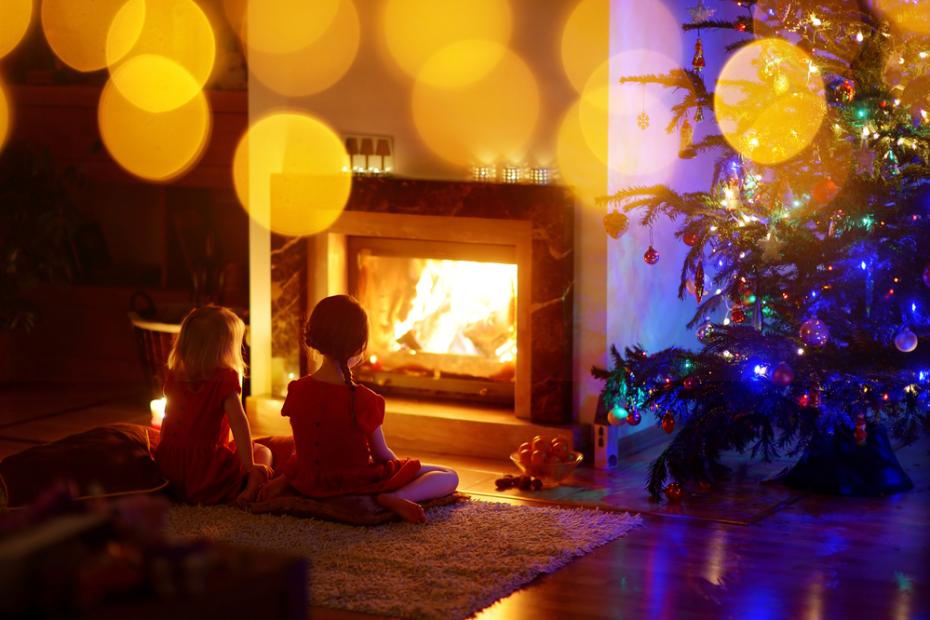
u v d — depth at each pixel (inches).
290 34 213.8
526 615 124.2
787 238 164.6
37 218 248.2
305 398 160.9
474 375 206.7
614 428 191.5
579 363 195.3
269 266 220.2
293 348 216.4
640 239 202.5
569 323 193.3
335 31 210.5
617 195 172.9
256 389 220.2
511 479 177.2
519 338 195.8
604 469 190.1
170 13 244.5
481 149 201.5
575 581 135.2
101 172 253.4
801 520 161.5
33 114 257.6
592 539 149.4
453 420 198.5
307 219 211.2
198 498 165.2
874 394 160.1
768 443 179.2
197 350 166.7
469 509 163.0
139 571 70.8
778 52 167.8
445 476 164.7
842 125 163.2
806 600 129.4
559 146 194.1
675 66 211.3
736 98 235.1
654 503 169.3
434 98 204.2
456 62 201.5
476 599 126.7
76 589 67.7
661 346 212.1
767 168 171.0
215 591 71.4
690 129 177.5
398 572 135.4
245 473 166.2
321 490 159.3
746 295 164.2
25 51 265.4
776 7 167.8
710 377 169.5
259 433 216.1
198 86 244.7
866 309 164.9
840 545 149.9
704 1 219.9
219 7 243.9
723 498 172.2
